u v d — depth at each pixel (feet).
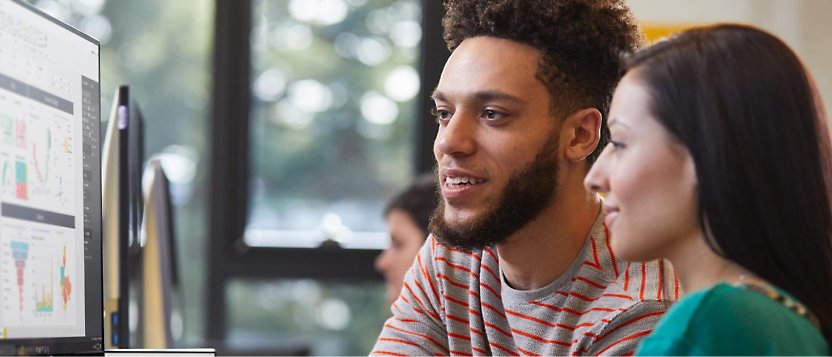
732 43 3.73
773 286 3.64
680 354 3.49
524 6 5.05
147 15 15.29
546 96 5.05
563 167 5.13
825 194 3.71
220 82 15.07
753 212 3.60
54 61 4.61
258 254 15.10
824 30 13.39
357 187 15.26
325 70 15.24
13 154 4.23
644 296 5.08
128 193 6.40
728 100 3.63
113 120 6.43
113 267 6.30
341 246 15.14
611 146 3.99
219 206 15.08
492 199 5.02
